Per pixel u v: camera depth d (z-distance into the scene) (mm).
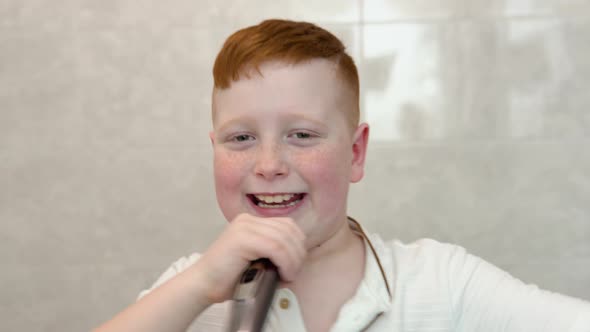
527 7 1328
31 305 1418
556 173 1345
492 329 601
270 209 550
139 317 477
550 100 1336
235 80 546
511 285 622
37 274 1412
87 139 1386
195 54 1369
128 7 1369
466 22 1334
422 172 1359
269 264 475
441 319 606
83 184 1394
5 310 1419
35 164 1392
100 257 1405
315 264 600
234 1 1360
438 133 1352
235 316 417
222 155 561
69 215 1399
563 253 1355
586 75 1328
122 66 1374
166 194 1389
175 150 1381
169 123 1378
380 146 1361
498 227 1358
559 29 1327
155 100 1376
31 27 1373
